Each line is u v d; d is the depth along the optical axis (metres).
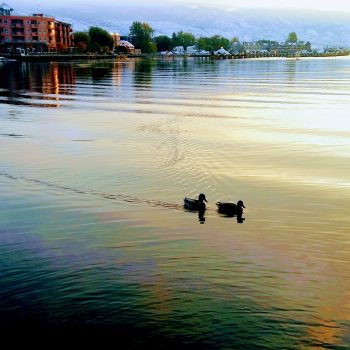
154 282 12.84
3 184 21.95
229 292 12.31
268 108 48.03
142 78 97.12
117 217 17.59
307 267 13.59
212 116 42.44
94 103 52.59
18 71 119.38
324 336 10.58
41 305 11.79
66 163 25.67
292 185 21.36
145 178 22.55
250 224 16.81
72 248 15.02
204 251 14.66
